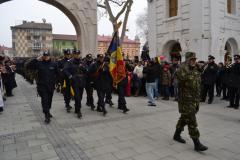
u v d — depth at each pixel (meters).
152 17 20.31
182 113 5.00
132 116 7.77
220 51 17.03
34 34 74.56
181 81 4.94
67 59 8.52
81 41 17.75
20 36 73.12
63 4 16.69
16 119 7.55
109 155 4.72
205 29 16.45
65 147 5.15
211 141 5.49
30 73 17.75
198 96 4.94
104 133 6.05
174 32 18.34
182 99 4.99
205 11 16.38
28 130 6.37
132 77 12.17
